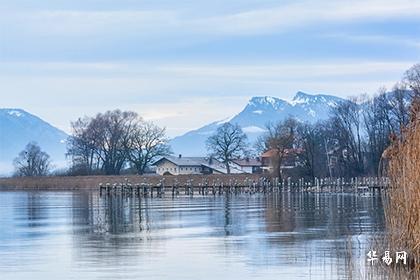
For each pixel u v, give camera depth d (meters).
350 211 135.50
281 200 193.50
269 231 96.56
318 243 81.38
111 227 108.25
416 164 58.31
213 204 175.75
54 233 99.62
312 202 176.88
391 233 60.66
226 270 63.72
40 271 64.94
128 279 60.28
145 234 95.81
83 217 132.75
